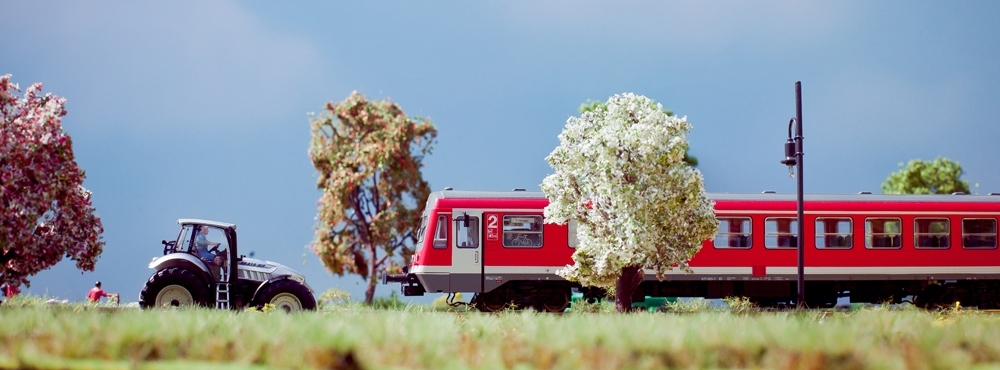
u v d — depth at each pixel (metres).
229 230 18.69
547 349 8.49
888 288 24.19
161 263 18.31
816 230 23.06
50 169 14.76
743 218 22.80
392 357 8.23
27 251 14.65
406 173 32.38
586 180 17.86
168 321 9.77
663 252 17.64
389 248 31.97
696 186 17.70
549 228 22.27
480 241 22.16
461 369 8.00
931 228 23.55
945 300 24.20
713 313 11.55
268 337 8.87
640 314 12.66
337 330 8.82
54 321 9.93
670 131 17.80
